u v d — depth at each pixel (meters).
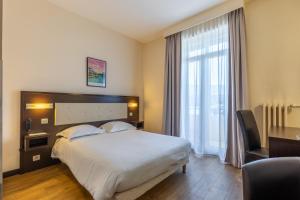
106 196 1.52
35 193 2.00
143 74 4.62
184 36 3.66
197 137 3.39
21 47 2.53
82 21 3.32
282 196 0.85
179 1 2.85
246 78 2.78
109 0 2.82
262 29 2.75
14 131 2.47
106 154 1.94
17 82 2.49
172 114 3.76
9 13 2.41
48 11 2.82
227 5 2.88
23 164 2.49
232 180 2.35
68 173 2.54
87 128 2.94
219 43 3.14
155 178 2.00
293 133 1.84
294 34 2.50
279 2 2.61
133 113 4.31
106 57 3.76
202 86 3.33
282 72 2.58
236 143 2.84
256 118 2.79
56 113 2.86
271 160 0.92
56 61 2.93
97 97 3.48
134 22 3.55
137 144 2.38
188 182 2.29
